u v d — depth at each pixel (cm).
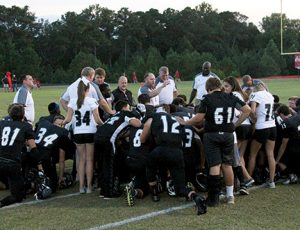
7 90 4162
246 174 750
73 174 864
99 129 732
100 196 743
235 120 722
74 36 8644
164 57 8625
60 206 690
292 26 9112
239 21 9812
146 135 701
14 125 705
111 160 731
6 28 8044
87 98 754
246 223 592
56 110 859
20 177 707
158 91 940
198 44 9200
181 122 693
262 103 752
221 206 669
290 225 583
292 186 782
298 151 782
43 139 774
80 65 7250
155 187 706
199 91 1136
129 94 961
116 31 9300
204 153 689
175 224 594
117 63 8450
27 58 7350
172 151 667
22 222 617
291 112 856
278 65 7562
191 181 759
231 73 7081
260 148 791
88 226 596
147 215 635
